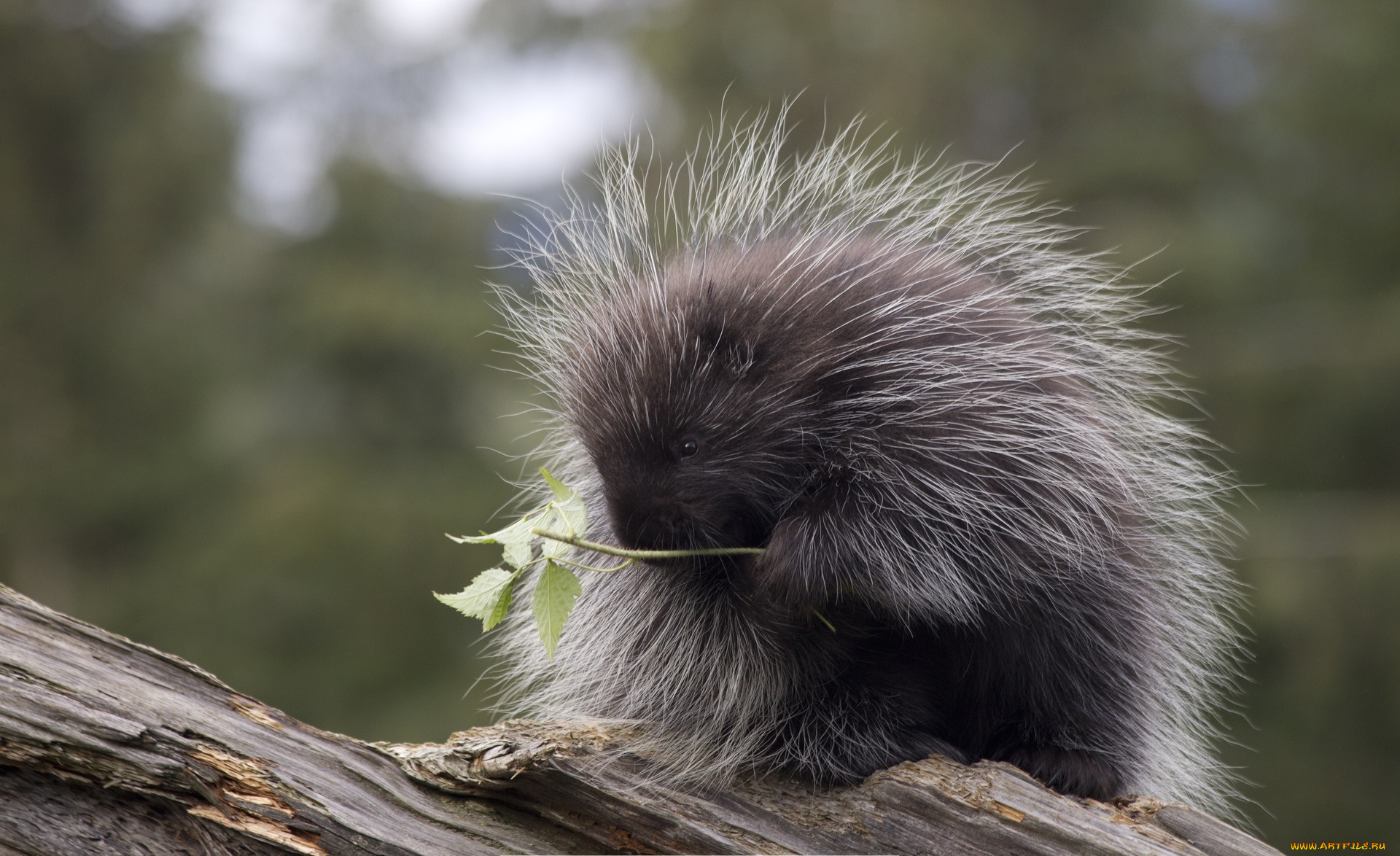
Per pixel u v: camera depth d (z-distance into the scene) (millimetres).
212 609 12688
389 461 14977
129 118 14430
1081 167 13672
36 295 13734
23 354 13773
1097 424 4031
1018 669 3867
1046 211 13070
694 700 4012
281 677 12430
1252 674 11578
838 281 4008
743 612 3887
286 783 3359
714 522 3789
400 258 16641
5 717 3240
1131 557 3961
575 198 4871
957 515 3705
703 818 3631
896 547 3631
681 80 13812
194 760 3316
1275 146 14312
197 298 15492
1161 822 3602
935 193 4828
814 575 3602
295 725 3449
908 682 3893
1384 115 13461
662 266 4586
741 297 3963
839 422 3840
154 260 14883
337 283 15594
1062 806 3492
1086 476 3840
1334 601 11227
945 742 3850
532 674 4715
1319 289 13555
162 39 14680
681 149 13109
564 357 4500
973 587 3730
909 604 3607
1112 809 3641
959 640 3898
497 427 15156
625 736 3838
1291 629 11320
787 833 3623
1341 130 13734
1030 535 3701
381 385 15414
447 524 13617
